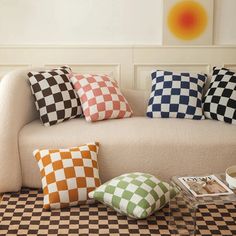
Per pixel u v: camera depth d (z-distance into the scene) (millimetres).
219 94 2797
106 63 3510
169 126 2615
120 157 2490
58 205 2246
